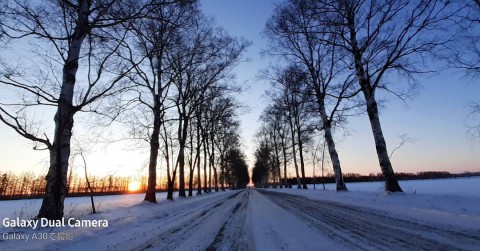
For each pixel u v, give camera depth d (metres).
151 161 18.03
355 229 6.59
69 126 9.18
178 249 5.50
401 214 8.50
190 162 31.30
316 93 22.92
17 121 8.30
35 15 8.88
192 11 13.41
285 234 6.44
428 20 12.90
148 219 10.36
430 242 5.12
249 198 22.06
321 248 5.06
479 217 7.04
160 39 14.08
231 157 56.03
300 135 35.72
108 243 6.28
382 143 14.96
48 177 8.69
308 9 17.02
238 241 5.99
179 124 25.89
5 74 8.30
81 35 9.48
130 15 9.80
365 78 16.03
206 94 23.58
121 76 10.08
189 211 13.17
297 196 21.58
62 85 9.15
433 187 29.33
